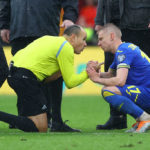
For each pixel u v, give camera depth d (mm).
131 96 16141
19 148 12055
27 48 16625
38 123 15906
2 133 15977
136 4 18734
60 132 17188
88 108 32188
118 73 16031
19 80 15906
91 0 58938
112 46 16969
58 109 18016
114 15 19328
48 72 16203
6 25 20516
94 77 16156
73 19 19672
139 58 16422
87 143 12859
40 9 19312
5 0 20312
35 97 15891
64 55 16000
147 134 15133
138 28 18859
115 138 13961
